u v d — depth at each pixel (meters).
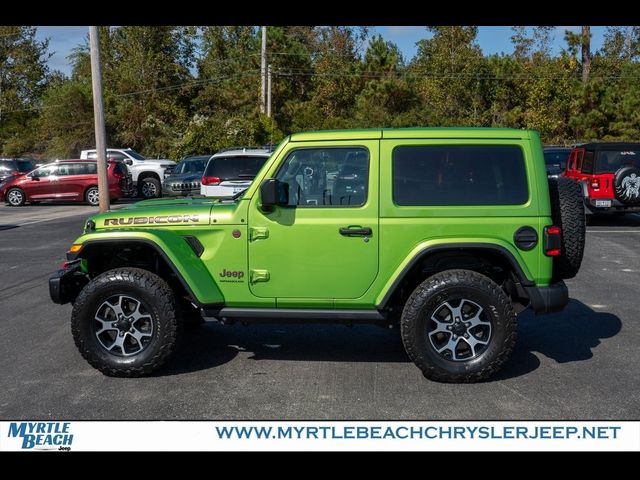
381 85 38.56
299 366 5.98
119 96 45.81
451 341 5.48
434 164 5.53
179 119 43.81
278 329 7.20
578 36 39.56
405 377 5.67
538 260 5.47
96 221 5.91
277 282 5.64
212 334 7.02
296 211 5.58
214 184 12.87
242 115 43.28
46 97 47.06
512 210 5.46
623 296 8.76
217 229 5.67
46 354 6.41
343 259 5.55
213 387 5.47
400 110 39.38
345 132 5.61
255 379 5.65
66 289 6.06
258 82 47.38
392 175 5.52
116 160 26.05
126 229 5.78
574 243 5.59
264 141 36.97
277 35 47.75
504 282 5.93
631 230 15.65
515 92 39.44
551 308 5.50
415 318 5.39
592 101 37.06
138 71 47.31
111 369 5.64
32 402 5.19
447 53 43.53
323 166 5.60
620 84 39.69
